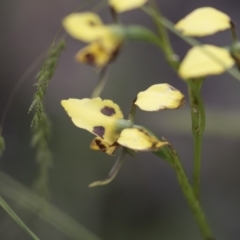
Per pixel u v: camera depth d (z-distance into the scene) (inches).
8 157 31.7
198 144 11.5
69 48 33.6
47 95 32.6
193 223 31.1
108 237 30.3
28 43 35.0
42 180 14.3
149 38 10.3
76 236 14.7
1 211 24.0
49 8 35.3
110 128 11.9
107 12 34.0
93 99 12.0
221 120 30.3
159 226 31.2
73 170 30.3
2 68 34.5
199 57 10.1
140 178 32.0
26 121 32.5
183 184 11.5
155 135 11.5
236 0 35.2
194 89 11.2
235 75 10.9
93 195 30.4
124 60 33.7
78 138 30.7
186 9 35.7
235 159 31.2
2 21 35.1
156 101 11.9
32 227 23.8
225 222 30.9
